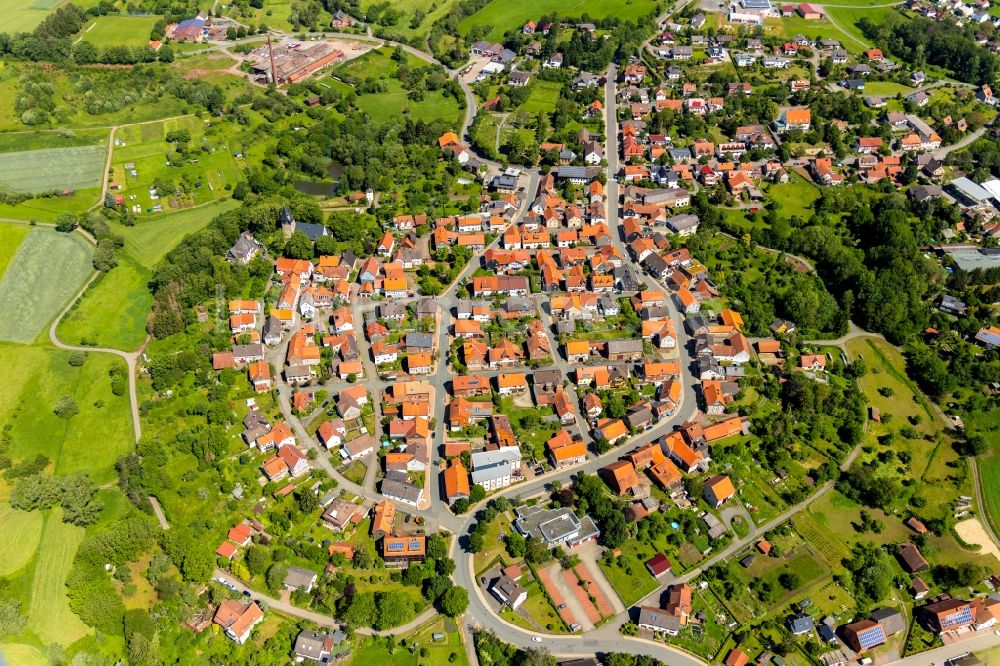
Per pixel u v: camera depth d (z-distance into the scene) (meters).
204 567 175.38
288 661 162.25
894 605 172.75
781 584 175.12
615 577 177.25
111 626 169.25
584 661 159.75
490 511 187.38
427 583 174.75
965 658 161.38
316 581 177.25
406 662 161.88
